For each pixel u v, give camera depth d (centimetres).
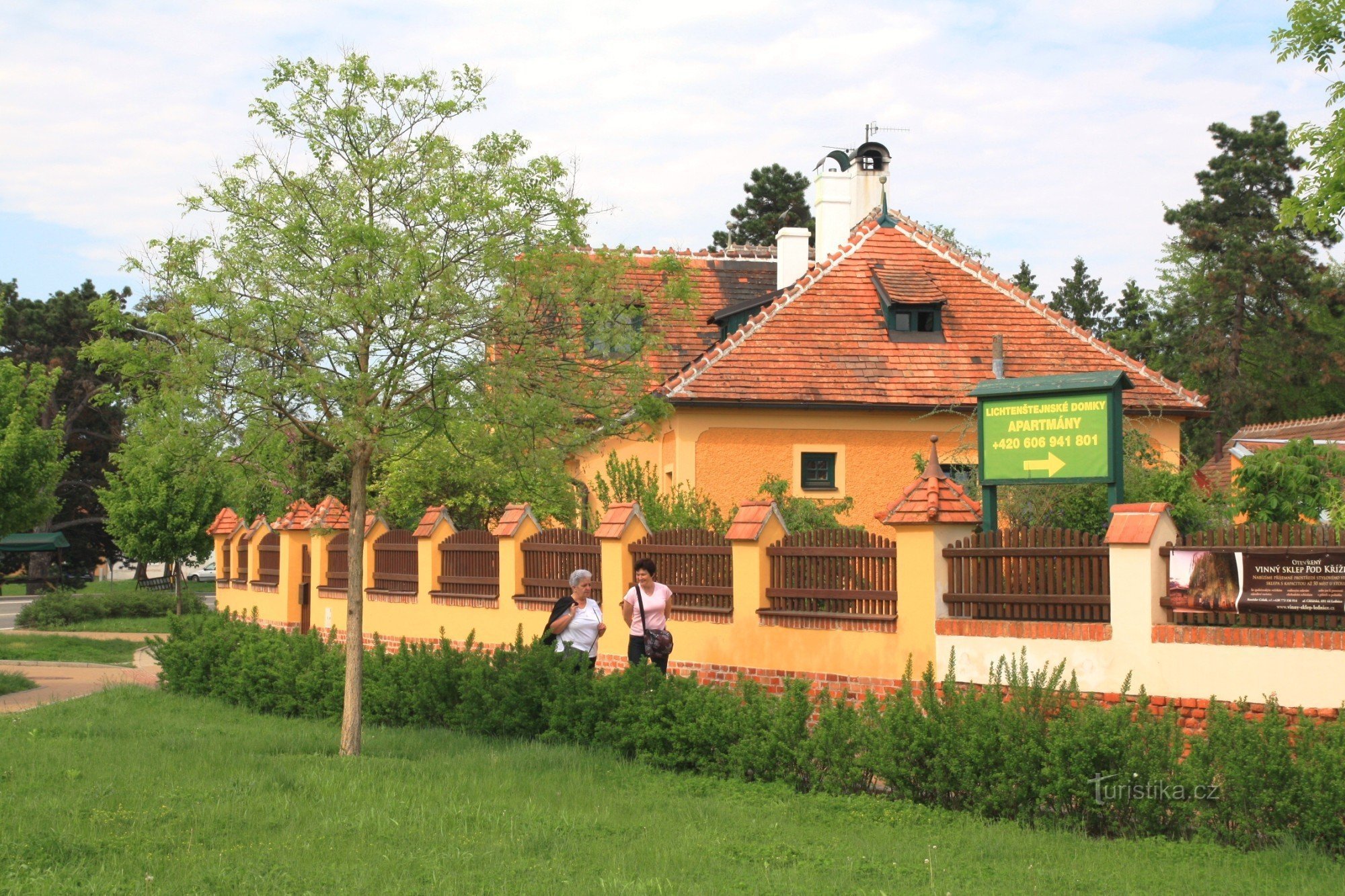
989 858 799
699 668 1340
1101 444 1188
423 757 1179
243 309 1120
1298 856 776
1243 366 4903
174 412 1123
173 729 1391
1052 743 891
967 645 1104
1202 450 4759
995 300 2266
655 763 1109
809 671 1232
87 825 848
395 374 1142
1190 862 783
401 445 1219
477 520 2311
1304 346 4628
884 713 1009
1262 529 978
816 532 1256
